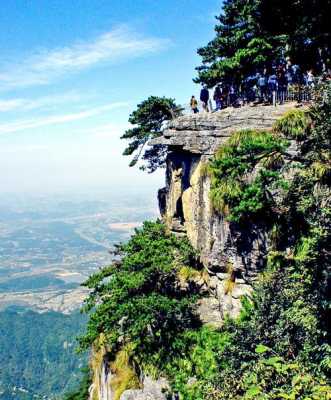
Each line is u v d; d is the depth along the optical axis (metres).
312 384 11.72
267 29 22.67
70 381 180.50
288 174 18.03
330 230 13.38
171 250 21.39
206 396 14.16
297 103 19.94
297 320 13.27
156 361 18.25
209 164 20.39
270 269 17.12
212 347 17.78
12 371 190.75
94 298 20.53
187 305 19.05
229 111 20.92
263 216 18.17
